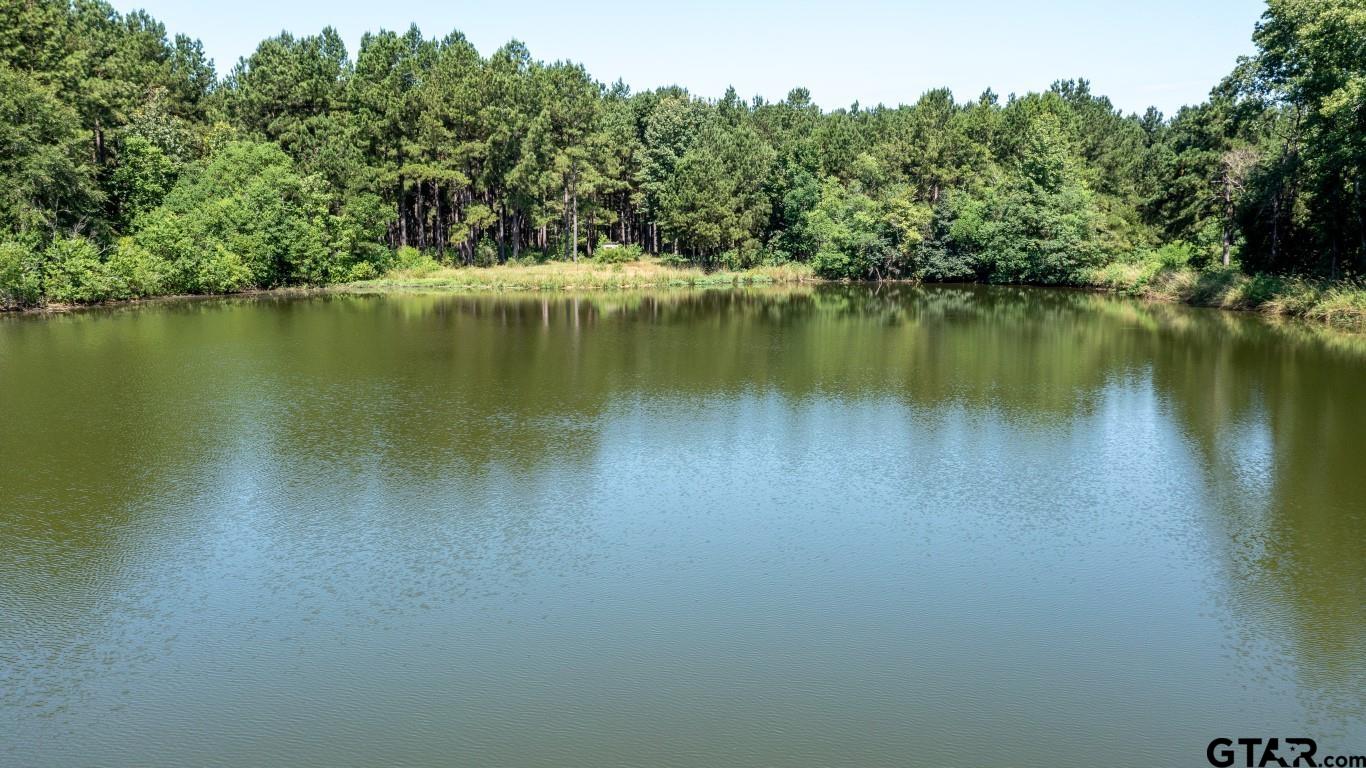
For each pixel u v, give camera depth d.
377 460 17.14
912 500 15.15
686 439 18.91
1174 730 8.65
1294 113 49.88
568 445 18.36
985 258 69.06
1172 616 10.96
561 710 8.89
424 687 9.32
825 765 8.06
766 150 82.19
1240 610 11.11
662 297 56.75
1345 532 13.62
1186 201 60.19
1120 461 17.42
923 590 11.65
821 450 18.17
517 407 21.75
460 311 45.59
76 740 8.44
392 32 75.81
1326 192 41.69
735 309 48.31
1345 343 32.50
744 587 11.70
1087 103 101.44
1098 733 8.59
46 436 18.73
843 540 13.34
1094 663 9.85
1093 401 22.81
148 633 10.48
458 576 12.01
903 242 73.56
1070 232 63.84
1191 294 50.03
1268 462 17.28
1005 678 9.54
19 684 9.40
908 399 23.09
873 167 78.38
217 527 13.70
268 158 60.62
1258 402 22.52
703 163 75.19
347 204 63.38
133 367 26.78
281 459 17.19
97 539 13.23
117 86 56.22
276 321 39.72
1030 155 67.19
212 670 9.66
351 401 22.23
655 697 9.12
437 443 18.38
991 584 11.84
